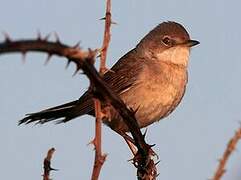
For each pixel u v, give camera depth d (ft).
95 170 14.34
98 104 15.07
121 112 16.76
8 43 10.01
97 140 14.70
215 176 12.05
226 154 12.10
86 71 13.38
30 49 10.60
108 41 17.28
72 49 11.71
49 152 15.15
